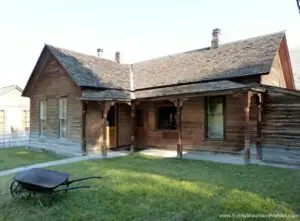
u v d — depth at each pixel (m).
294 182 6.82
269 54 11.59
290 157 9.97
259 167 8.98
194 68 14.10
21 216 4.80
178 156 11.58
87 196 5.81
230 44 14.58
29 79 16.67
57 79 14.77
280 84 13.84
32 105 17.05
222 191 6.04
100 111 13.90
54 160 11.79
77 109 13.36
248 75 10.87
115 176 7.71
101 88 13.71
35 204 5.41
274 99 10.54
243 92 9.70
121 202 5.40
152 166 9.43
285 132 10.17
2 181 7.59
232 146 11.74
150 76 15.98
